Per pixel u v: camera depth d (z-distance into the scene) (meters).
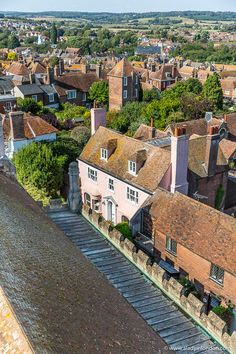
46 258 13.56
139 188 39.25
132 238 36.31
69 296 11.60
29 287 10.40
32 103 79.69
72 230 24.92
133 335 12.16
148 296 19.23
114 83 101.88
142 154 40.59
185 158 37.53
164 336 16.48
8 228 13.88
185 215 32.47
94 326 10.78
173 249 32.81
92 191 47.09
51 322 9.32
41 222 18.80
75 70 139.38
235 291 27.98
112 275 20.80
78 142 61.09
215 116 84.88
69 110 91.88
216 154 41.97
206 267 29.83
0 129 25.28
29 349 7.56
